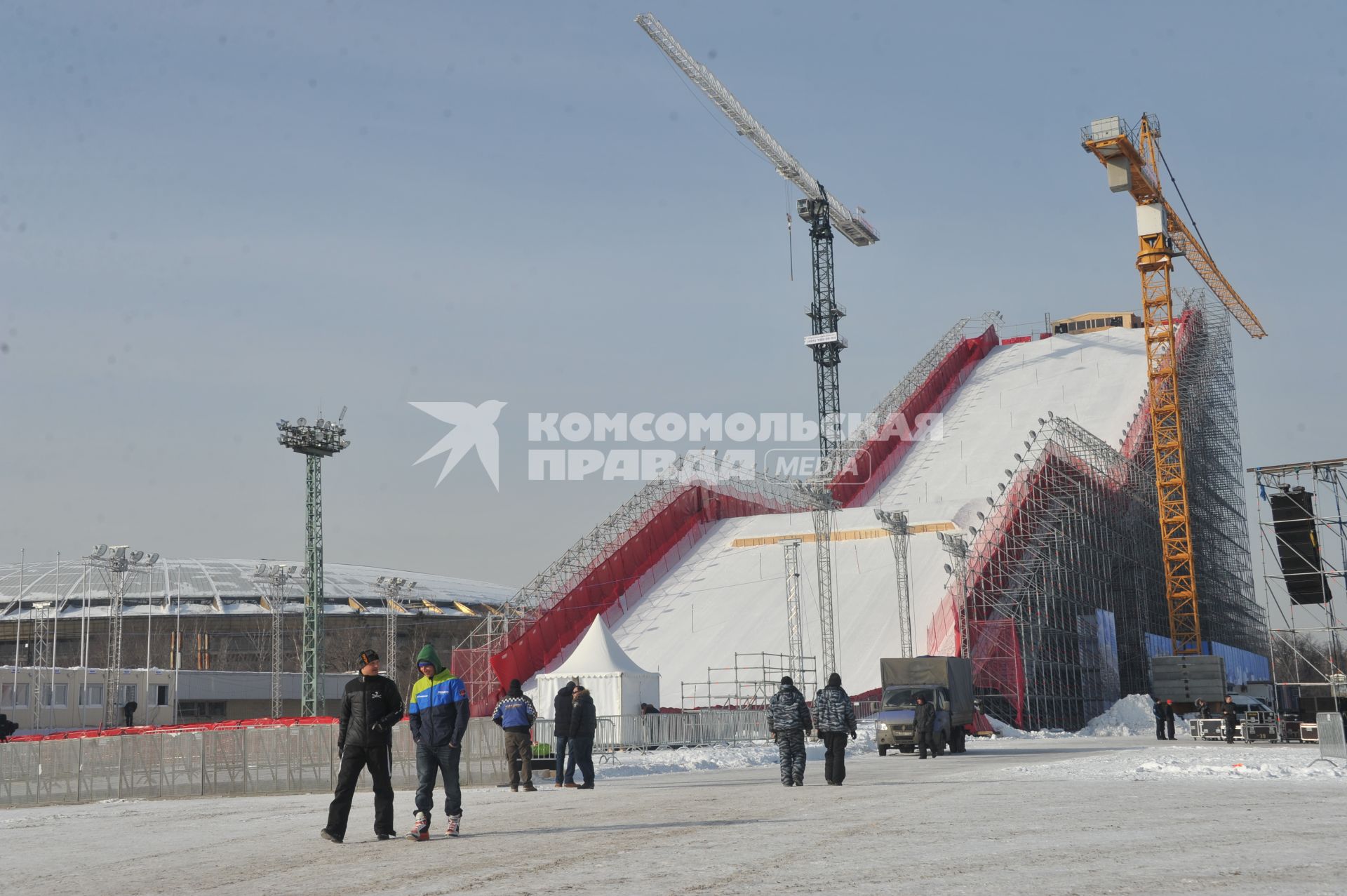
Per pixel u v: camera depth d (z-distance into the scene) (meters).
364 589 149.50
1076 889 11.53
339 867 14.33
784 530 102.81
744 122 147.62
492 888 12.38
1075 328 149.00
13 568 149.62
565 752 29.45
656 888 12.02
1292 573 58.88
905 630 78.25
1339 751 33.25
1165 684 77.69
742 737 56.91
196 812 24.55
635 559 100.31
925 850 14.67
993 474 109.62
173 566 149.75
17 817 25.14
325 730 30.12
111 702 82.31
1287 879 12.00
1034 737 69.50
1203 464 119.50
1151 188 101.06
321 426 89.38
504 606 92.25
